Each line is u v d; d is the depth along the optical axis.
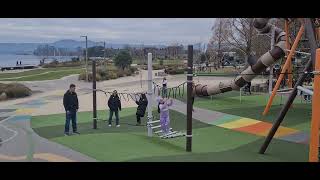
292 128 20.28
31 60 160.50
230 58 86.44
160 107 18.53
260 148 15.34
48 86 46.22
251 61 29.11
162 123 18.47
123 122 22.62
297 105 27.97
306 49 26.86
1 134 18.84
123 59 68.44
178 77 58.00
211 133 19.34
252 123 21.84
